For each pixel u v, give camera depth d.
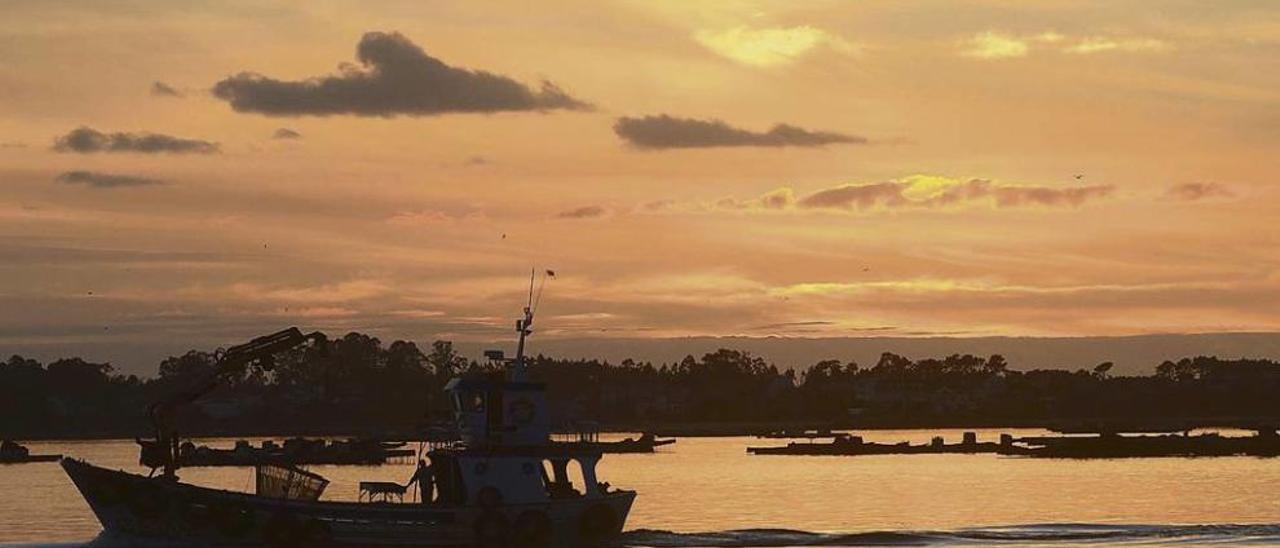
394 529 78.00
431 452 79.81
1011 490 148.88
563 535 79.31
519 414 79.31
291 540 78.12
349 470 189.12
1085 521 108.94
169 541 79.75
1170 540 89.06
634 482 166.75
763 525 105.25
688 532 91.44
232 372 84.81
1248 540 88.94
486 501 77.88
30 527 103.38
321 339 85.75
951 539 90.00
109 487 79.62
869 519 111.81
